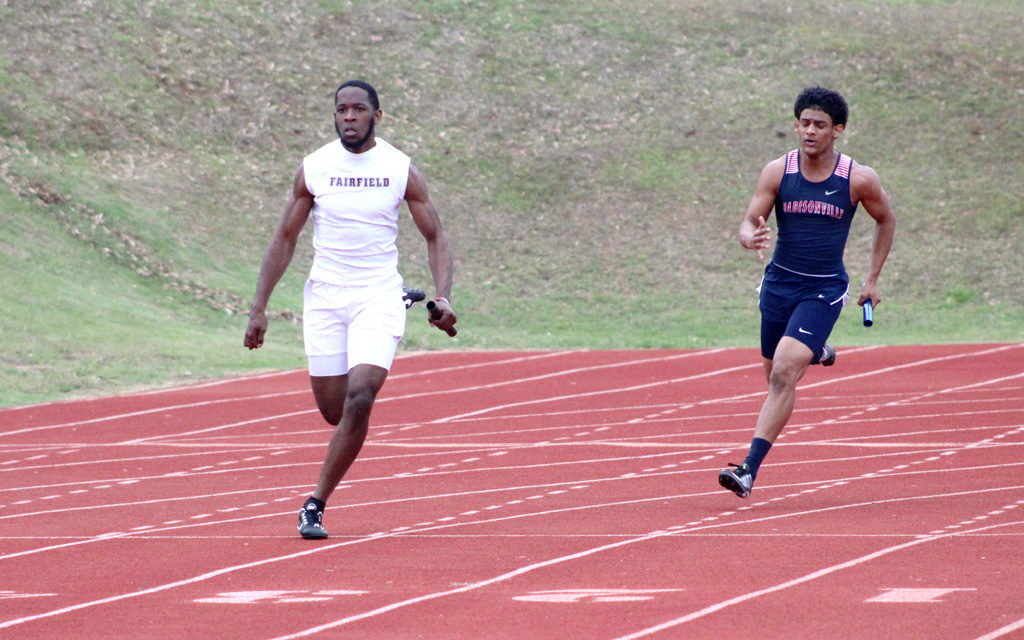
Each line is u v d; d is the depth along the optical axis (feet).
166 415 156.46
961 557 64.59
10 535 79.20
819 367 195.93
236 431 141.69
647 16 381.19
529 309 279.90
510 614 54.80
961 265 297.33
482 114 339.16
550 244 303.68
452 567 65.77
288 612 56.34
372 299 75.36
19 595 61.00
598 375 192.24
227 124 326.03
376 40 360.28
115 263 263.08
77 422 151.12
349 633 52.24
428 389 177.88
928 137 339.36
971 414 139.95
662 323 275.18
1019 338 259.19
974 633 49.37
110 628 54.03
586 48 365.20
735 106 346.74
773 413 82.53
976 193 321.32
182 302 255.70
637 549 69.51
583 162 327.88
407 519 82.64
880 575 60.70
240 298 264.31
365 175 75.20
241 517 85.35
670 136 337.11
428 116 336.70
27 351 204.54
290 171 318.04
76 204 279.49
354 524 81.00
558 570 64.28
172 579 64.28
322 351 76.64
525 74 353.72
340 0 373.61
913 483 93.66
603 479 100.58
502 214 311.47
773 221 314.35
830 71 360.28
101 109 315.99
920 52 371.35
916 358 205.16
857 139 336.90
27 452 126.31
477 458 115.34
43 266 249.75
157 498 95.50
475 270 292.81
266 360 215.72
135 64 332.60
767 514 80.59
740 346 257.75
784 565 63.82
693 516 80.69
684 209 315.58
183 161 310.65
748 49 369.09
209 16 355.77
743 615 53.47
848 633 49.93
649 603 56.24
